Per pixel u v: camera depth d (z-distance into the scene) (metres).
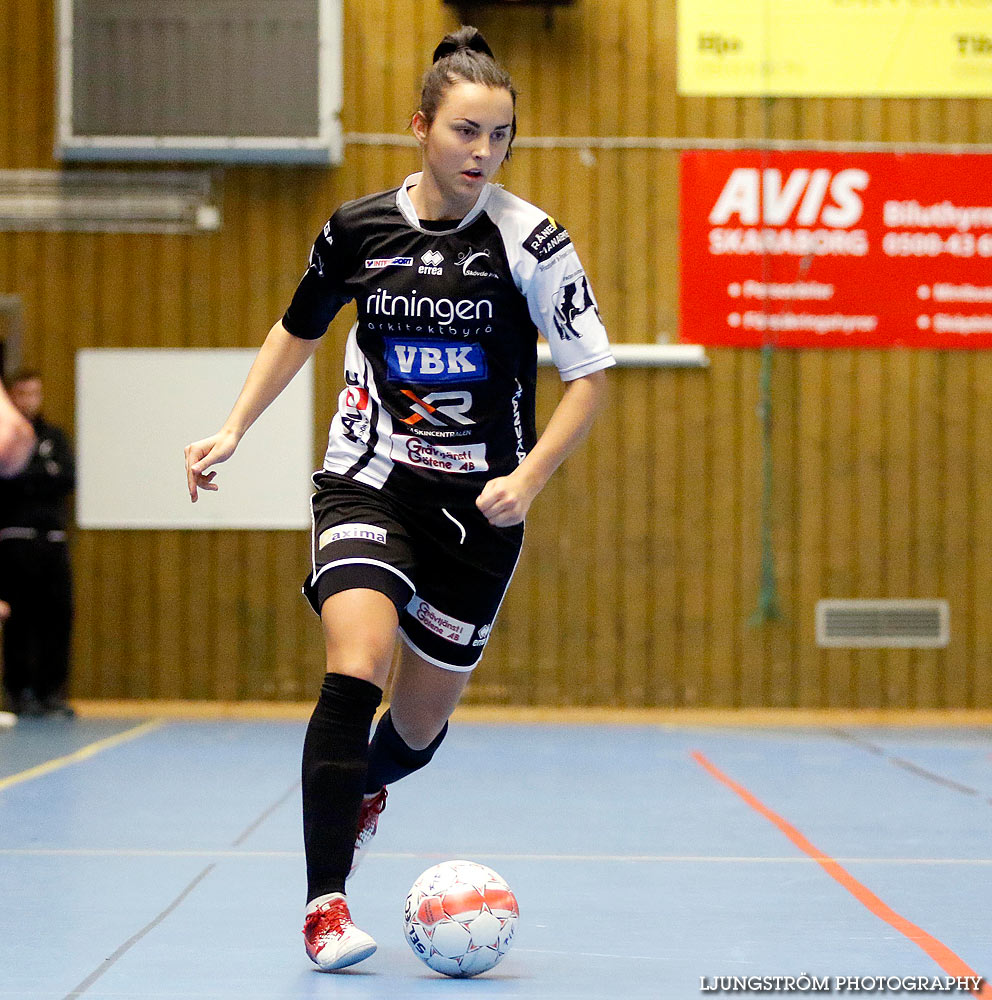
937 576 20.64
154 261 20.69
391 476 6.64
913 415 20.70
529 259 6.49
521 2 20.28
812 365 20.66
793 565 20.56
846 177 20.67
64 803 11.80
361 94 20.59
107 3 20.17
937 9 20.69
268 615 20.53
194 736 17.27
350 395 6.84
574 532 20.50
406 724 7.14
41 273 20.70
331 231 6.75
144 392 20.61
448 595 6.72
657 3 20.62
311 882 6.19
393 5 20.55
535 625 20.44
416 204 6.64
